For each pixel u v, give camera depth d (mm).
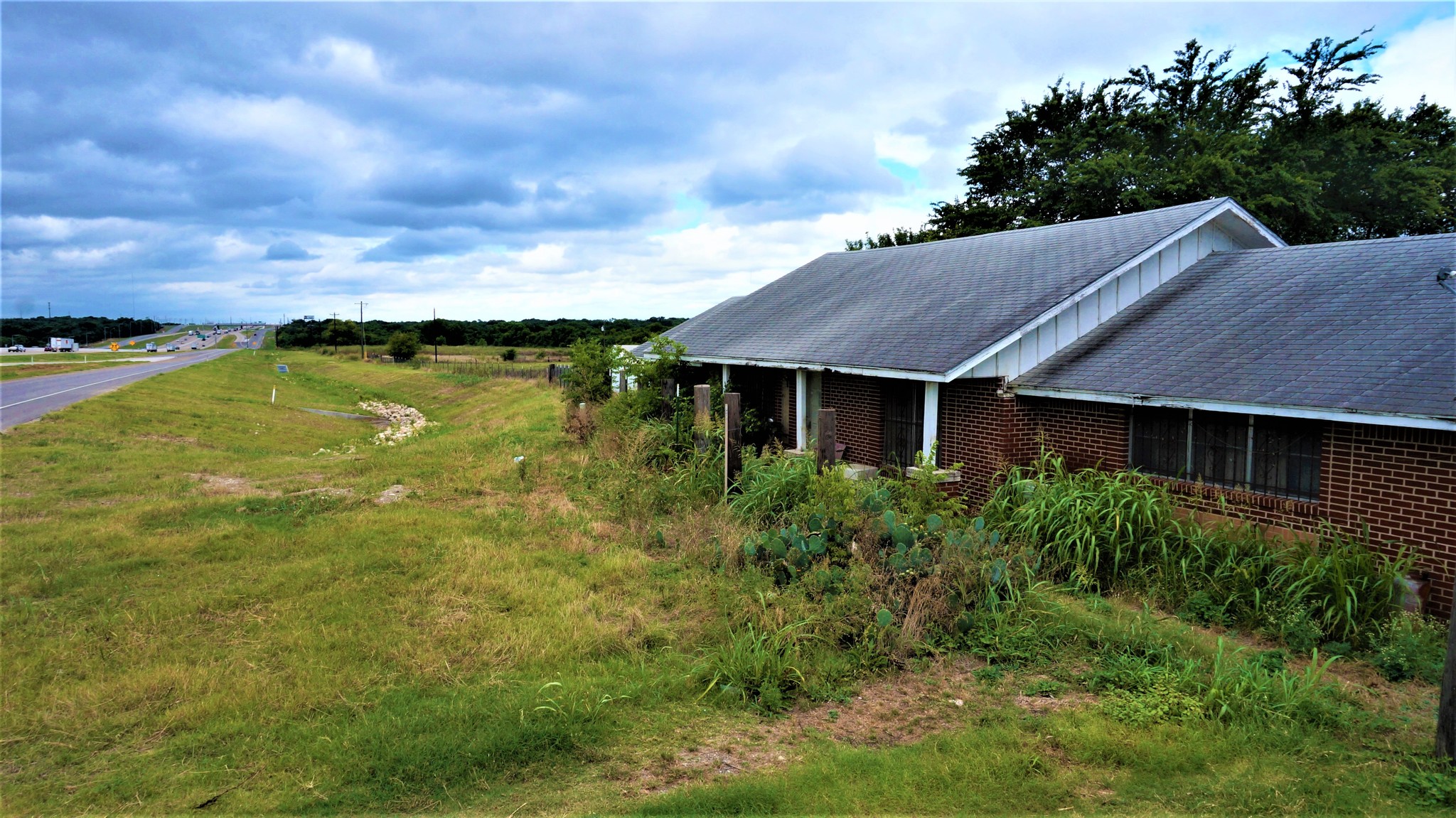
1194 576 8633
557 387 37562
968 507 12758
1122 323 12633
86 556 9695
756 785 4988
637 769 5273
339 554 9969
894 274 18375
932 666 7039
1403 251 11148
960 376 11789
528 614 8094
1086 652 7273
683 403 17141
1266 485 9492
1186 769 5250
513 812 4734
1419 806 4781
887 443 15000
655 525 11609
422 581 9031
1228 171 24547
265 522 11797
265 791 4906
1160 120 28500
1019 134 34906
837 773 5176
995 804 4840
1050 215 31125
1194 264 13852
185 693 6168
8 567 9211
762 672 6562
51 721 5719
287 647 7109
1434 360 8297
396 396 51625
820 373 16844
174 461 17156
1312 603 7734
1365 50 28562
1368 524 8398
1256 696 6070
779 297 20641
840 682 6688
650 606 8461
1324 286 11086
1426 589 7734
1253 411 8898
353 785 4977
